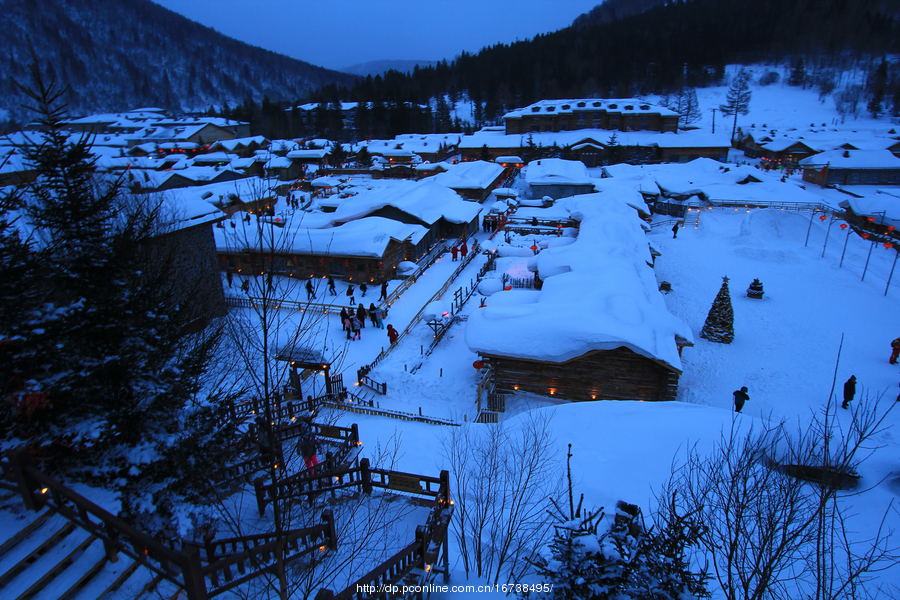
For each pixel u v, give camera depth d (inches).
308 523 358.0
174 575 253.3
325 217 1501.0
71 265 295.6
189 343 401.4
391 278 1258.0
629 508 263.4
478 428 578.2
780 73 5295.3
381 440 572.7
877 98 4175.7
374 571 293.3
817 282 1242.0
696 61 5413.4
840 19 5669.3
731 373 841.5
